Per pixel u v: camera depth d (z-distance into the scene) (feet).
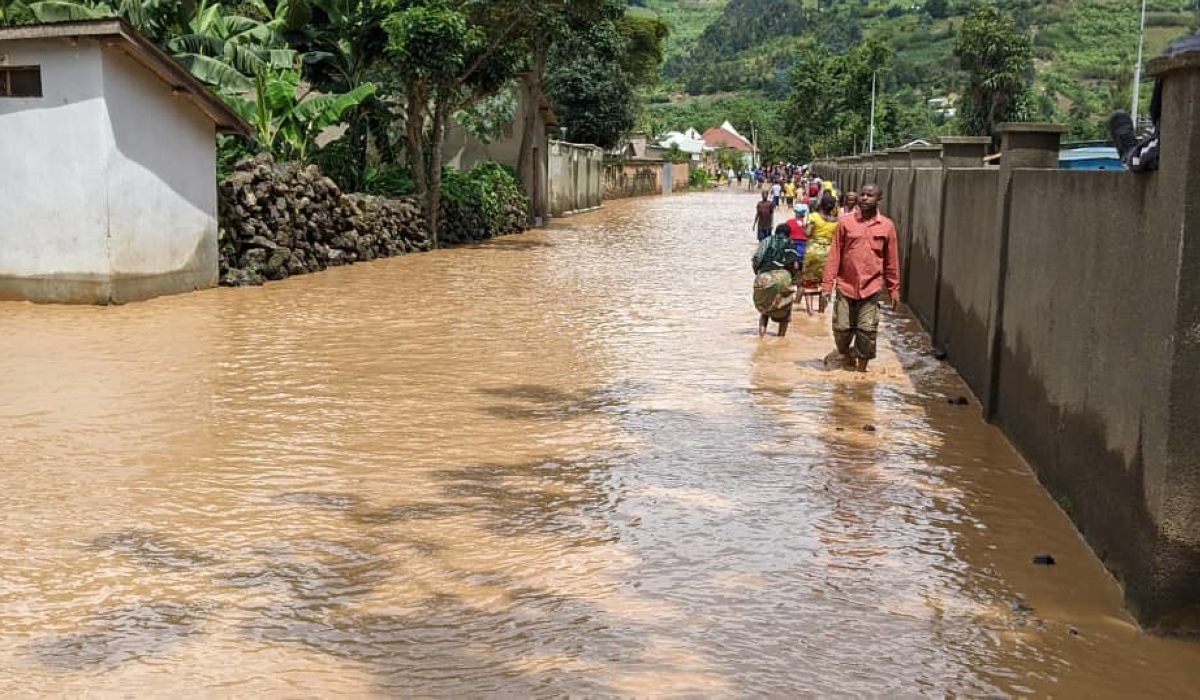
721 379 34.32
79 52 48.52
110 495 22.04
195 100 54.19
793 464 24.70
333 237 72.28
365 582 17.58
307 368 35.65
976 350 32.48
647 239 99.91
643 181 235.40
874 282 35.42
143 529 20.03
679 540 19.66
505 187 106.83
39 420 28.19
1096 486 19.24
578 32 98.48
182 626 15.84
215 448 25.68
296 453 25.31
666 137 347.15
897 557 18.94
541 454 25.39
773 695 13.87
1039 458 23.76
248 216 61.52
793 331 44.32
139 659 14.75
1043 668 14.75
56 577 17.70
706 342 41.42
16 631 15.66
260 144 72.69
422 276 65.98
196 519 20.61
